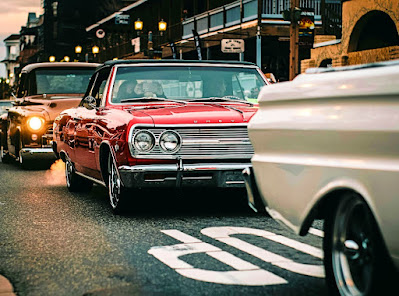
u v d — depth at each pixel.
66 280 4.79
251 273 4.86
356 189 3.46
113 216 7.63
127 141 7.06
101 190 10.35
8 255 5.66
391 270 3.38
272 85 4.24
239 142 7.23
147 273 4.93
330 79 3.68
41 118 13.73
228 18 29.92
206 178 7.15
